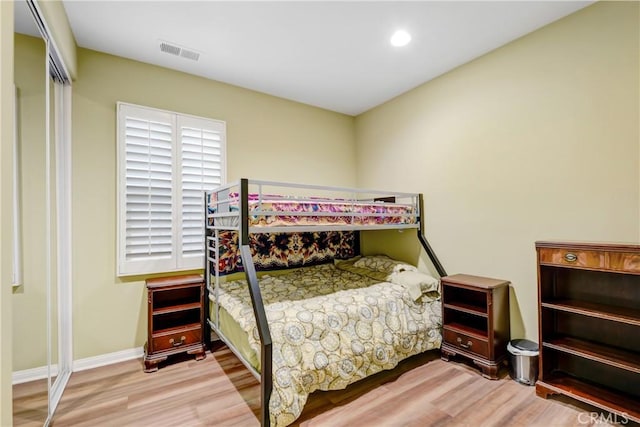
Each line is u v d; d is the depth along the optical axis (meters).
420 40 2.46
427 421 1.76
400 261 3.41
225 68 2.88
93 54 2.53
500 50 2.56
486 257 2.67
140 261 2.62
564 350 1.94
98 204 2.50
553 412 1.84
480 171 2.71
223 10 2.07
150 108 2.72
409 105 3.40
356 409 1.89
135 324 2.63
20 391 1.81
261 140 3.41
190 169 2.89
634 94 1.90
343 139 4.13
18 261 1.80
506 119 2.52
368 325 2.21
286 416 1.64
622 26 1.94
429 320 2.57
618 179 1.96
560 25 2.21
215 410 1.89
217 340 2.99
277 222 2.13
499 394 2.04
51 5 1.75
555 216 2.24
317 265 3.65
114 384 2.19
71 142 2.39
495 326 2.28
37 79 1.89
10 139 1.04
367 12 2.11
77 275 2.40
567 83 2.18
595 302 2.04
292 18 2.16
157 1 1.97
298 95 3.52
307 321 1.99
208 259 2.84
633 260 1.65
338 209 2.54
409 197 3.35
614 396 1.85
